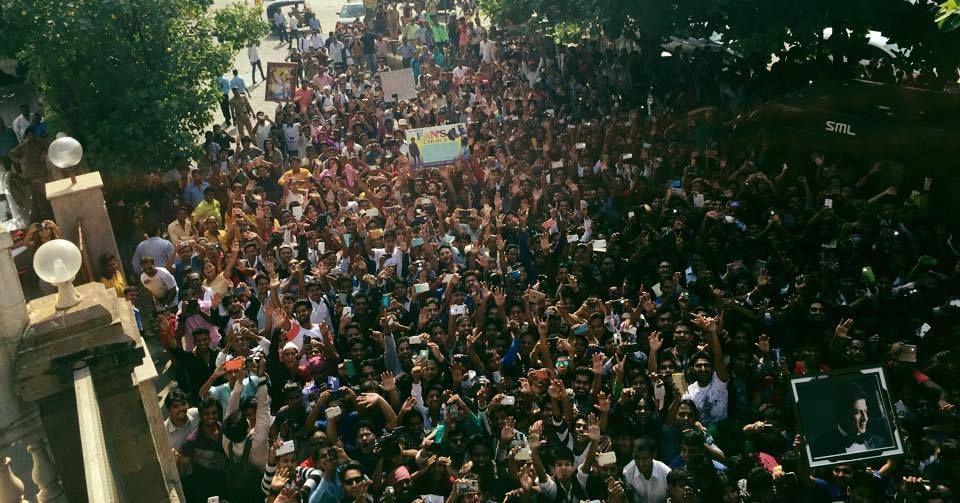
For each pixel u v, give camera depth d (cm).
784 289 1170
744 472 845
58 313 586
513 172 1614
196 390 1123
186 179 1664
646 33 2016
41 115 2095
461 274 1262
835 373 814
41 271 573
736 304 1104
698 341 1046
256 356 965
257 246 1358
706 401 959
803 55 1886
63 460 595
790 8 1719
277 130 2038
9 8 1592
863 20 1670
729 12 1845
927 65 1738
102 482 437
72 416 592
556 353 1052
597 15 2019
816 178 1523
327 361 1068
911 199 1493
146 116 1700
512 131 1861
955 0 1166
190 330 1135
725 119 1788
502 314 1118
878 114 1585
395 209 1438
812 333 1091
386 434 884
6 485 555
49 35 1606
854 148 1571
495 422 908
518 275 1228
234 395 934
